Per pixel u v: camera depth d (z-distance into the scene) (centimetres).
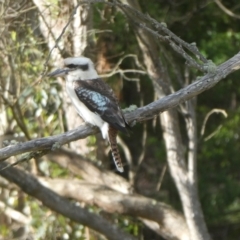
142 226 1566
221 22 1820
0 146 1377
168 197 1950
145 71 1433
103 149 1569
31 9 1291
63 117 1582
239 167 2003
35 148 816
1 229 1581
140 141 1950
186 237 1342
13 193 1562
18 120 1353
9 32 1292
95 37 1405
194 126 1339
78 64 978
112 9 1484
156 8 1662
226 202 2012
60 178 1516
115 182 1460
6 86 1388
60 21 1314
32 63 1359
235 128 1972
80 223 1330
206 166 1997
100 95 942
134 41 1562
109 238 1343
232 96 1944
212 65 858
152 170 1975
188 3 1722
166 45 1638
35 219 1495
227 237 2114
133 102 1778
